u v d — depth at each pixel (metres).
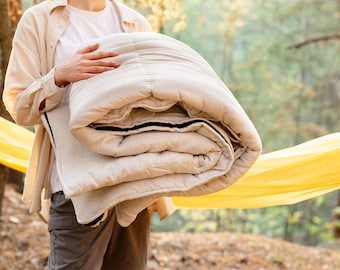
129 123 1.87
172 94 1.81
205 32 17.38
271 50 15.88
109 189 1.88
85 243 2.12
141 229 2.29
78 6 2.20
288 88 15.19
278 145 14.98
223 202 2.81
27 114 2.11
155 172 1.84
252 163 1.92
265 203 2.81
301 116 17.22
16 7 4.50
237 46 21.34
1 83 3.92
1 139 2.89
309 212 15.70
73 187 1.85
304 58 17.05
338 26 16.91
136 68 1.88
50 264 2.19
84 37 2.16
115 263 2.30
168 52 1.93
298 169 2.56
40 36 2.14
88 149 1.94
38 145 2.21
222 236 5.49
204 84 1.84
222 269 4.76
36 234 4.79
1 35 3.98
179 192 1.91
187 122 1.87
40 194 2.16
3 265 4.22
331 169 2.55
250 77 17.58
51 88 2.01
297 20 18.02
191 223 11.16
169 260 4.78
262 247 5.30
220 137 1.86
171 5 4.87
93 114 1.81
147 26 2.32
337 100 16.05
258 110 14.40
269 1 18.11
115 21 2.24
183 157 1.85
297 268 4.99
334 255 5.57
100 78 1.90
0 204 4.13
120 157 1.86
